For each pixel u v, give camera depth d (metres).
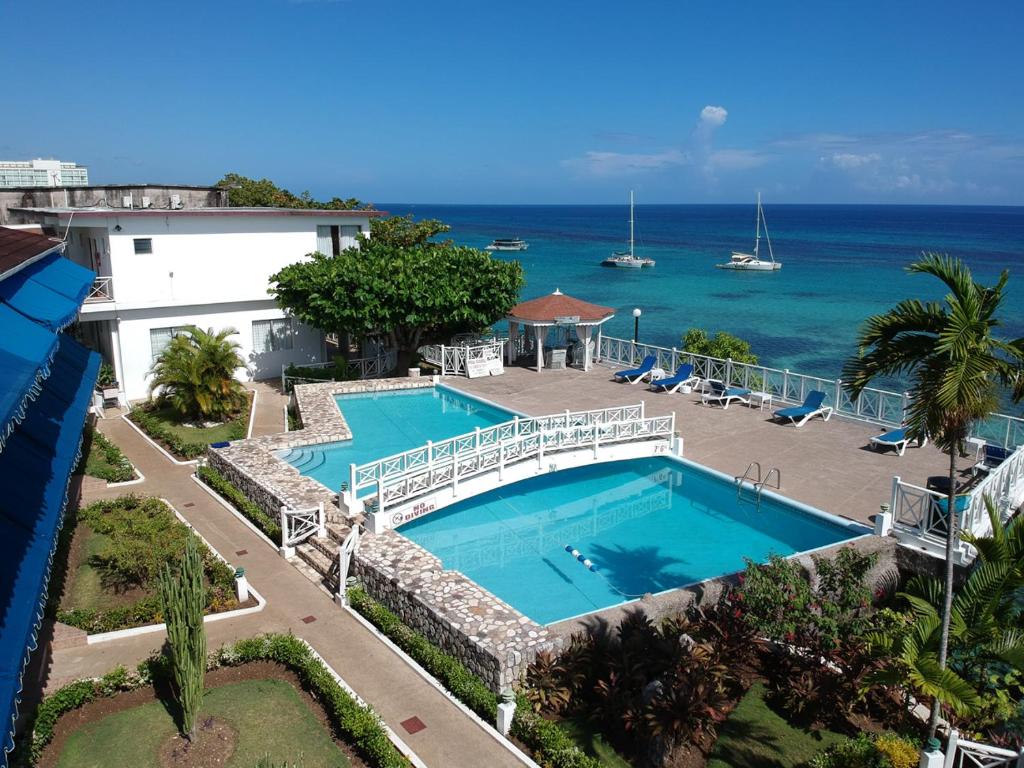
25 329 12.69
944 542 15.39
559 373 32.84
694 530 18.55
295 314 30.02
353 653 12.95
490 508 19.92
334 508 17.84
